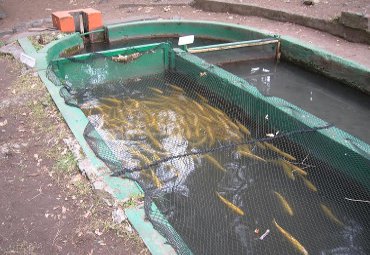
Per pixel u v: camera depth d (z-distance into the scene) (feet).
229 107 21.77
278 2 34.86
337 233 13.57
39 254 10.94
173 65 26.84
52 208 12.56
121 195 12.65
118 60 26.25
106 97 23.52
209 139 18.57
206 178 15.78
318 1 33.32
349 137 15.78
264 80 27.02
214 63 27.68
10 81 22.12
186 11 37.83
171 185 15.16
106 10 39.37
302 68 27.22
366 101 23.12
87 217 12.04
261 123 19.66
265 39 27.71
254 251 12.73
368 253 12.82
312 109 22.77
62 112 17.79
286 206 14.62
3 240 11.46
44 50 26.84
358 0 32.42
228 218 13.99
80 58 25.18
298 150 17.34
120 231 11.35
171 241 10.93
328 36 29.14
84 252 10.88
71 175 13.94
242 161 16.85
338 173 15.80
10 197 13.16
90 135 16.11
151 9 38.88
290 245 12.97
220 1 36.27
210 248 12.70
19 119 17.90
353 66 23.25
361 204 14.62
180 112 21.27
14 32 32.30
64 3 42.42
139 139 18.51
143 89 24.84
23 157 15.19
